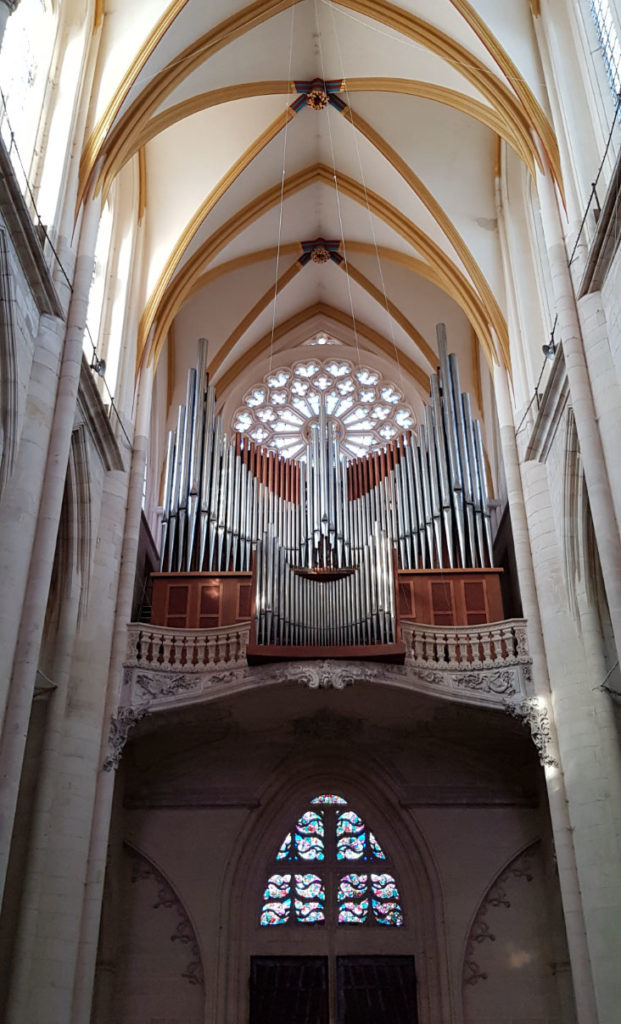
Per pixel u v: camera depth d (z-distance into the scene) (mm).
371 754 23234
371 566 20516
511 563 24250
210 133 23297
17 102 16969
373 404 29484
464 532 23000
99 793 18344
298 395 29719
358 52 22172
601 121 17641
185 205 23891
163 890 22172
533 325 22172
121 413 21922
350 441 28859
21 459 15367
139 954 21469
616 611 14570
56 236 17453
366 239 27312
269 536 20922
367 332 29984
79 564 19250
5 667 14070
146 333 23203
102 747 18797
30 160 17422
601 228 15664
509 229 23250
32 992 15883
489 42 19297
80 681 18656
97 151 18859
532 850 22234
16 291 15102
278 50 21922
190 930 21703
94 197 18859
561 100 18578
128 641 19984
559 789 18047
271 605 20109
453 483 23203
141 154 23297
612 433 15609
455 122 23188
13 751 13734
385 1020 20875
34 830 16766
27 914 16078
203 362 26219
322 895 22344
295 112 23500
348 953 21656
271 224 26656
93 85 19281
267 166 24703
